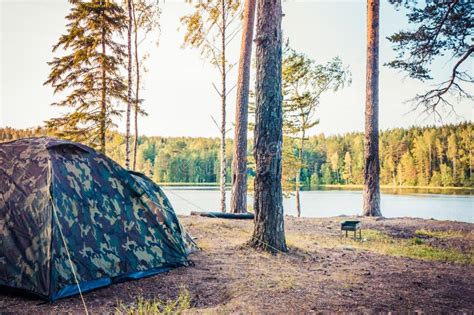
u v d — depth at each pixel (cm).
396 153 5675
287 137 2453
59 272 496
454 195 4222
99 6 1659
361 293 518
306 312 434
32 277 492
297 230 1149
